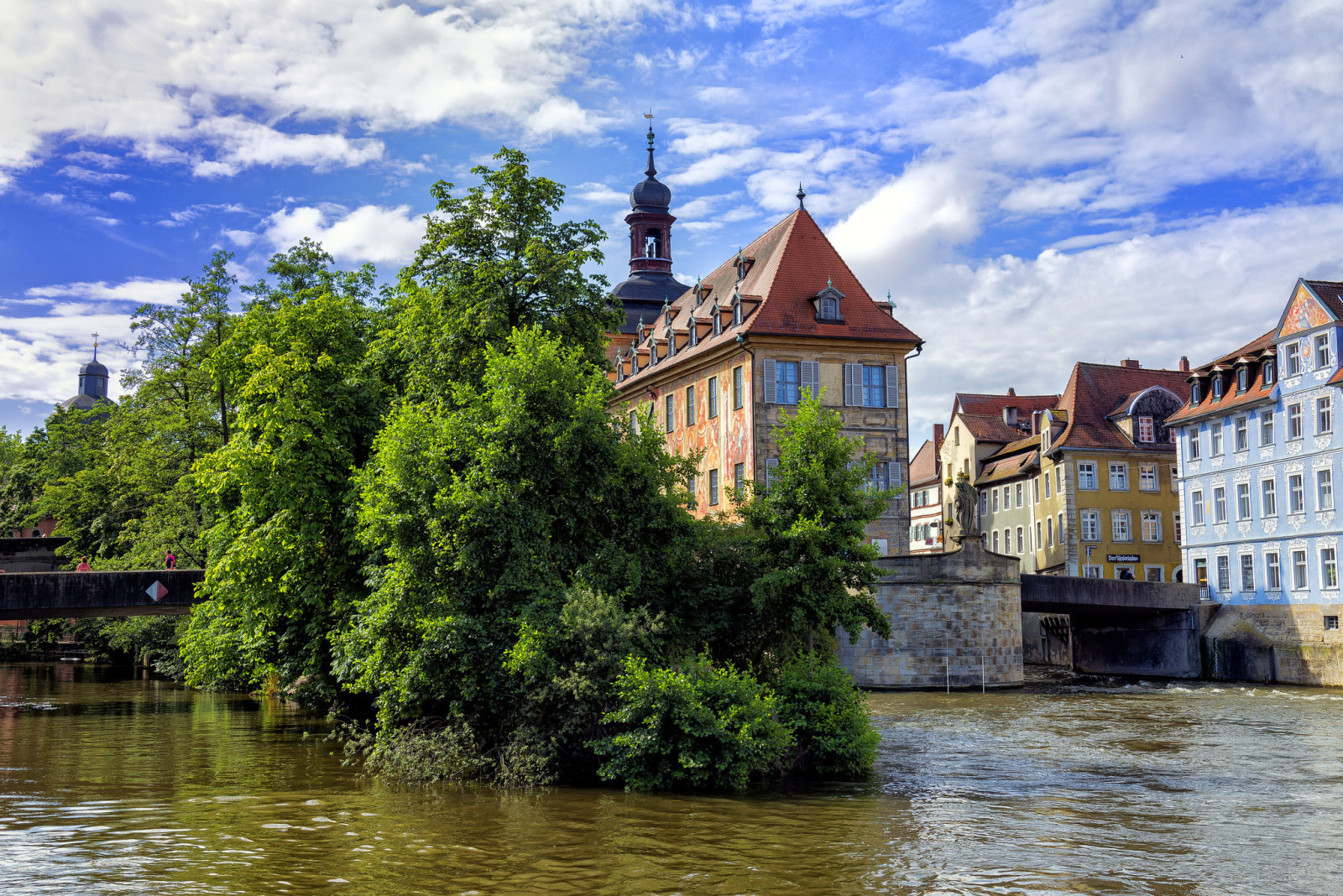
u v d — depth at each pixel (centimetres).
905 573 4825
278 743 2733
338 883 1362
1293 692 4650
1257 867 1522
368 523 2383
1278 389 5353
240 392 2981
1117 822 1827
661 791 2023
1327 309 5031
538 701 2086
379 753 2308
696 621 2375
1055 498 7281
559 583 2231
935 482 9838
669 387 6475
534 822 1730
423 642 2155
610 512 2406
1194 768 2488
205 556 4581
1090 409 7362
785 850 1562
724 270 6719
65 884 1335
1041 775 2342
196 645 3450
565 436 2223
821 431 2412
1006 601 4922
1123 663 6050
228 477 2934
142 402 4916
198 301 4809
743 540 2428
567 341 2970
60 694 4353
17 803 1892
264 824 1712
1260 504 5488
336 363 2972
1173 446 7225
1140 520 7169
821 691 2292
